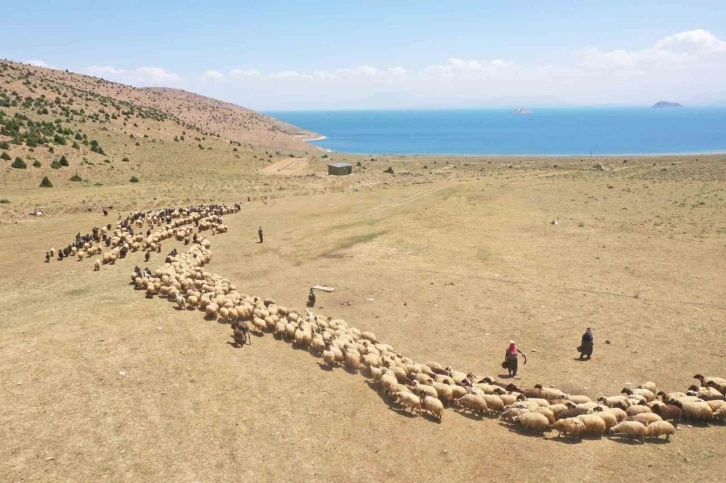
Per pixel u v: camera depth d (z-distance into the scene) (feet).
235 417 59.82
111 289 110.93
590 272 122.93
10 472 47.47
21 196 235.61
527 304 105.09
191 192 265.34
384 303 107.96
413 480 50.55
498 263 132.67
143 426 56.44
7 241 158.40
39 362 70.54
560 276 121.08
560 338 89.35
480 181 265.13
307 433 57.77
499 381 74.43
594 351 83.87
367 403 66.13
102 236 164.76
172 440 54.34
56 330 83.10
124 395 62.75
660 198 208.54
